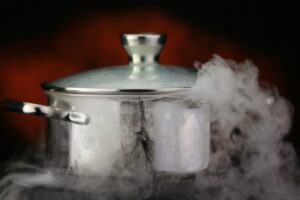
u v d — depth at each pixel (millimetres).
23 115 1251
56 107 823
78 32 1232
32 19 1224
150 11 1228
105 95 773
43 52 1232
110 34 1233
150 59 851
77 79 821
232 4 1225
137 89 764
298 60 1232
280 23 1227
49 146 848
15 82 1235
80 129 796
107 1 1227
